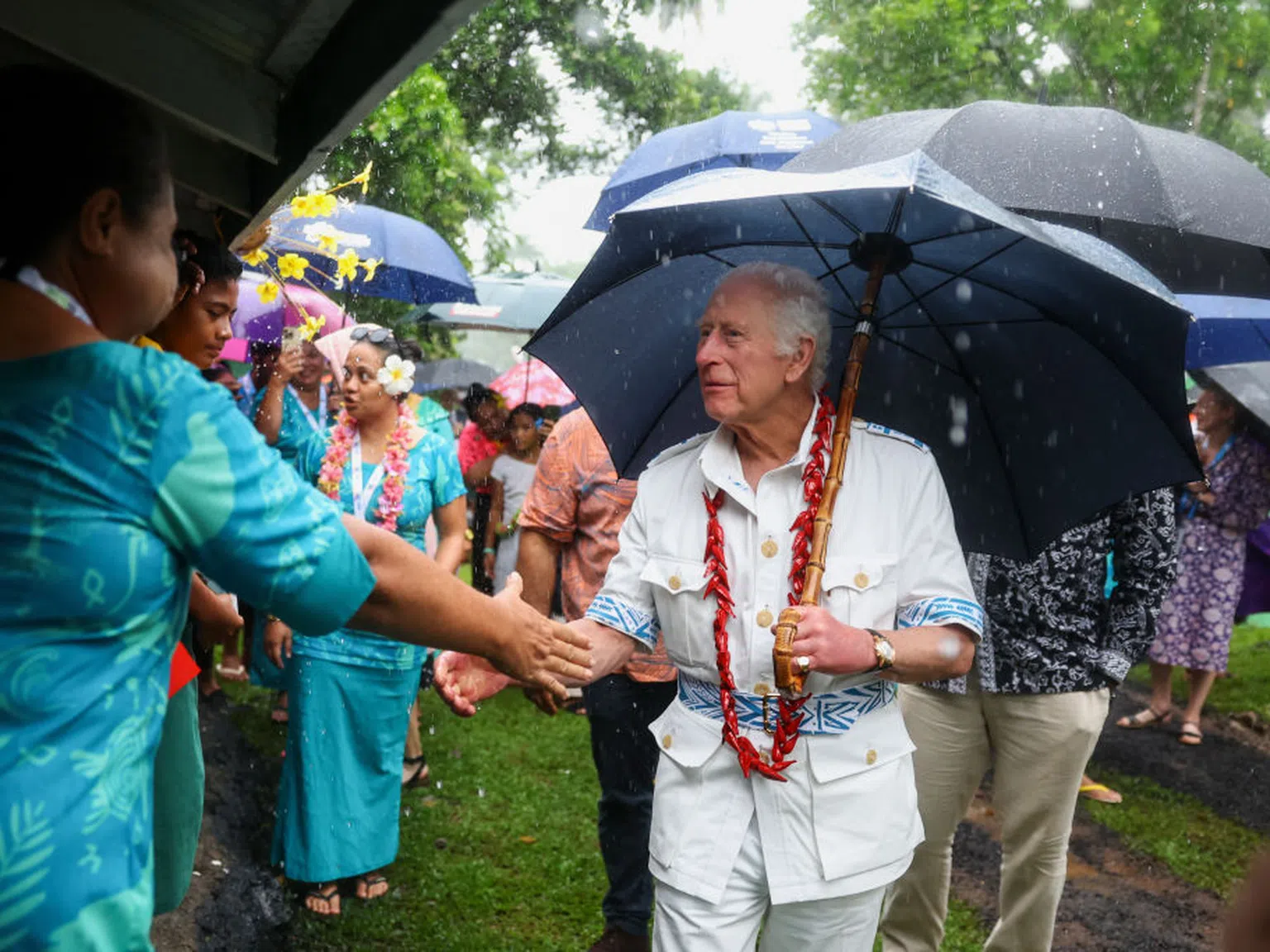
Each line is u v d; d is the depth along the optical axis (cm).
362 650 408
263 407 493
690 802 239
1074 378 251
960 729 342
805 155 388
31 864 129
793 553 231
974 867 508
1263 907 95
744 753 231
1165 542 334
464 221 1271
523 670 191
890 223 238
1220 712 788
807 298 235
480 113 1464
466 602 178
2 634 132
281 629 414
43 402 136
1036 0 1744
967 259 240
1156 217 355
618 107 1628
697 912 235
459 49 1437
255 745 592
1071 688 329
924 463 244
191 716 226
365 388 437
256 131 226
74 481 135
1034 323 250
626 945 383
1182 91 1741
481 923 425
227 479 142
